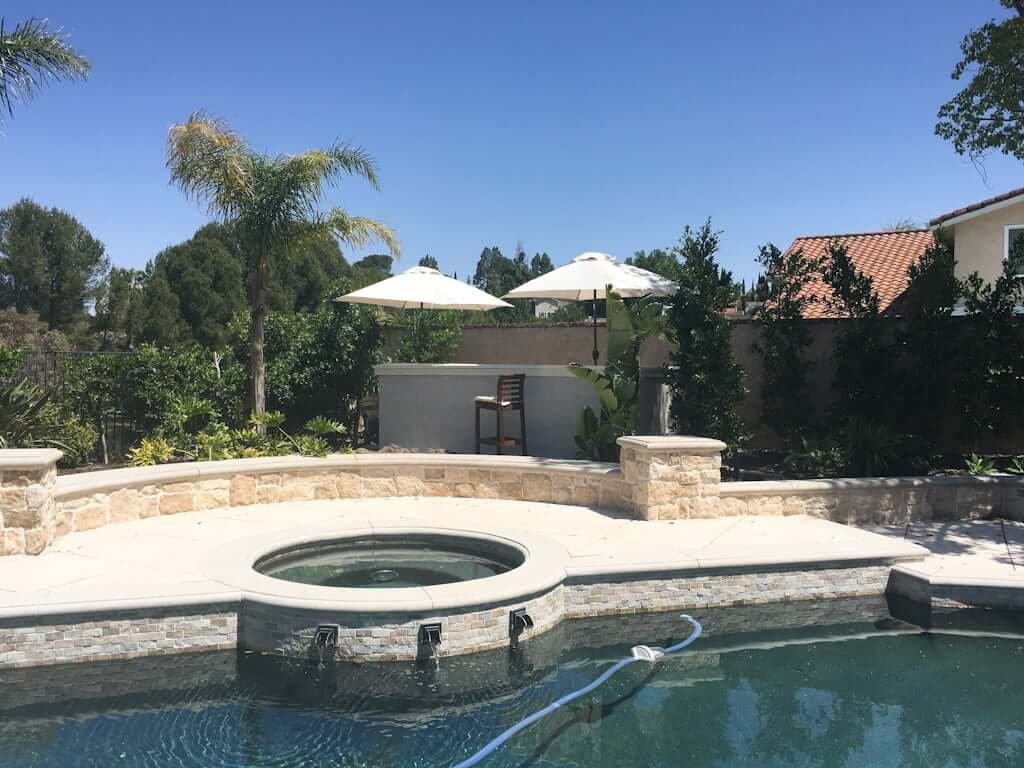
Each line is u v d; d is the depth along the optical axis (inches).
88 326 1716.3
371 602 249.0
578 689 244.4
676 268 487.2
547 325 700.0
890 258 787.4
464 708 228.5
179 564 296.5
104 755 196.9
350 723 217.2
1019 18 429.1
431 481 444.8
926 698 243.1
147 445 454.3
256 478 414.3
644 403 501.0
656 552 325.1
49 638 243.3
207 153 518.9
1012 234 657.0
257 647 257.0
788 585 322.0
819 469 457.7
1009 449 541.3
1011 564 333.7
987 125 481.1
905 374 496.1
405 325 698.8
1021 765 204.2
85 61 442.6
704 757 205.9
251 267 546.0
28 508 304.7
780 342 522.6
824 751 209.5
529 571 289.9
